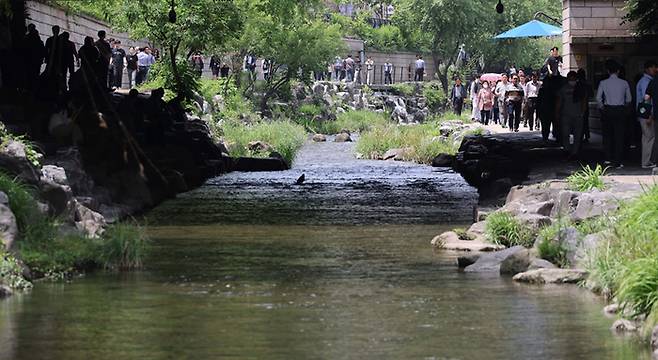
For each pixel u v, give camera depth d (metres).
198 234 22.28
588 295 14.98
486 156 37.38
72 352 11.88
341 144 66.94
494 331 12.77
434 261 18.33
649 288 12.98
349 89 94.19
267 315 13.79
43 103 34.22
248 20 76.50
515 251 17.05
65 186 19.97
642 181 22.38
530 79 55.12
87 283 16.22
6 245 16.28
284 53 80.81
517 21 100.31
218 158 41.25
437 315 13.71
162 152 35.09
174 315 13.81
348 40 99.25
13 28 40.09
